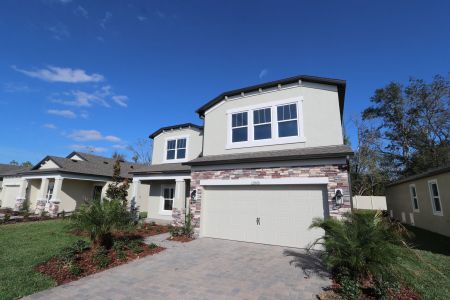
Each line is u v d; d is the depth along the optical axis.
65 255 7.68
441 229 13.41
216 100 13.73
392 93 34.25
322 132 10.87
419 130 32.72
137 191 18.42
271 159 10.41
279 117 12.00
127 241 9.91
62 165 23.14
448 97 30.81
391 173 33.78
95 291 5.75
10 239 10.67
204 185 12.21
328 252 6.46
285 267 7.42
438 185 13.62
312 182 9.70
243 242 10.76
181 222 15.06
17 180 28.66
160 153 20.03
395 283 5.52
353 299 5.12
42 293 5.59
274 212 10.42
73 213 9.59
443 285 5.98
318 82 11.43
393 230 6.17
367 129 32.91
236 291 5.75
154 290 5.82
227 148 12.88
